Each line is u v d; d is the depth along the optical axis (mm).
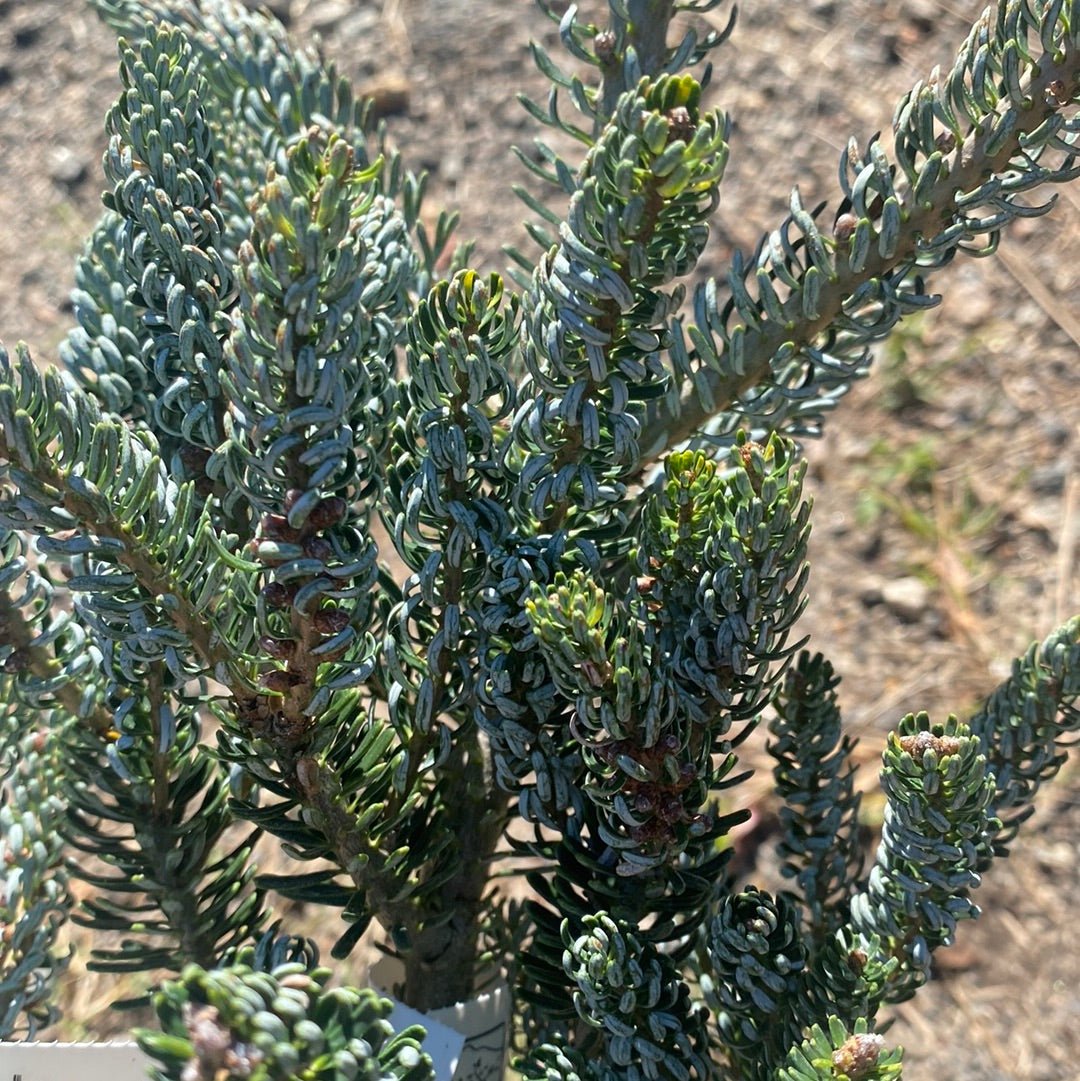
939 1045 644
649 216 226
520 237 917
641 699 235
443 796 314
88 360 311
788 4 1021
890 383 882
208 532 234
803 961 270
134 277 277
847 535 833
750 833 698
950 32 999
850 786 339
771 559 240
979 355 884
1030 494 835
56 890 318
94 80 1027
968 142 254
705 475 253
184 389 259
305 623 225
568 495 269
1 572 262
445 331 244
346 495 281
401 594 297
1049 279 902
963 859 263
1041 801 717
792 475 240
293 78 389
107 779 303
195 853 307
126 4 389
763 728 729
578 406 247
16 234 956
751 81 988
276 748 259
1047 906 685
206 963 324
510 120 978
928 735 248
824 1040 233
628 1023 256
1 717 333
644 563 265
